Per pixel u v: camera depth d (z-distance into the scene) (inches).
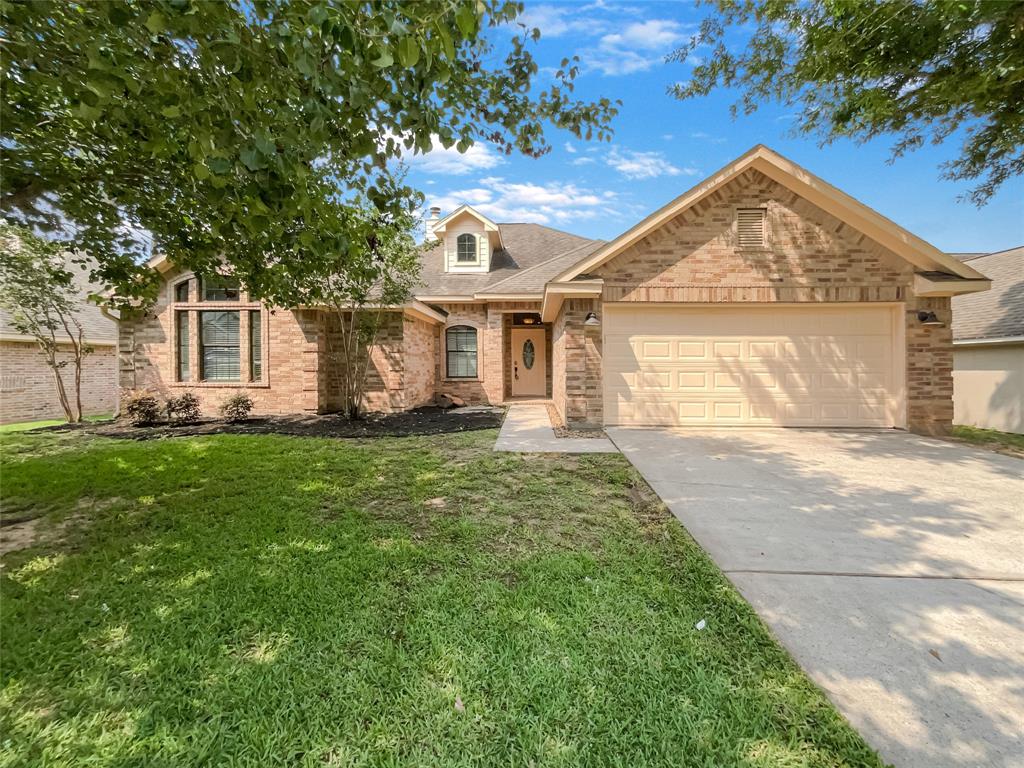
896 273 356.2
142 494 206.2
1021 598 117.9
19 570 134.3
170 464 260.2
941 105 276.2
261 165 101.7
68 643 99.7
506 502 193.2
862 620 108.2
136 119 128.4
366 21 89.1
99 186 189.9
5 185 166.6
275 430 380.2
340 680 88.0
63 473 241.6
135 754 72.6
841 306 368.2
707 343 374.6
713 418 374.3
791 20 268.4
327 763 70.6
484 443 315.6
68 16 98.8
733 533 160.2
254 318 487.5
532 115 153.3
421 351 550.6
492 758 71.4
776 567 134.9
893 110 284.0
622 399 376.2
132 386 476.7
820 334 370.3
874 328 367.6
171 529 165.9
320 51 92.4
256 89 107.0
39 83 122.6
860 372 369.1
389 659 93.8
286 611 111.6
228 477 232.8
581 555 141.6
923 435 346.6
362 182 174.1
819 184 343.9
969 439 339.3
